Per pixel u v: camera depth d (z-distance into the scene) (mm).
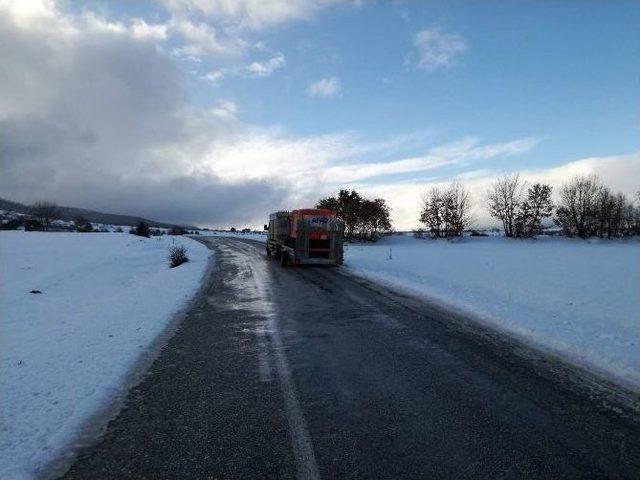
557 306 11445
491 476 3826
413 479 3781
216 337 8773
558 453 4234
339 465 4008
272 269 22297
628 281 16141
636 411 5215
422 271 20516
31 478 3855
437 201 56406
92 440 4535
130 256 31344
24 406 5293
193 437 4586
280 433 4652
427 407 5320
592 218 56500
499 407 5316
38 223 70188
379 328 9484
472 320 10164
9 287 17328
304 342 8391
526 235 56125
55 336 8703
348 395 5719
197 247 43062
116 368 6707
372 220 51969
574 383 6125
